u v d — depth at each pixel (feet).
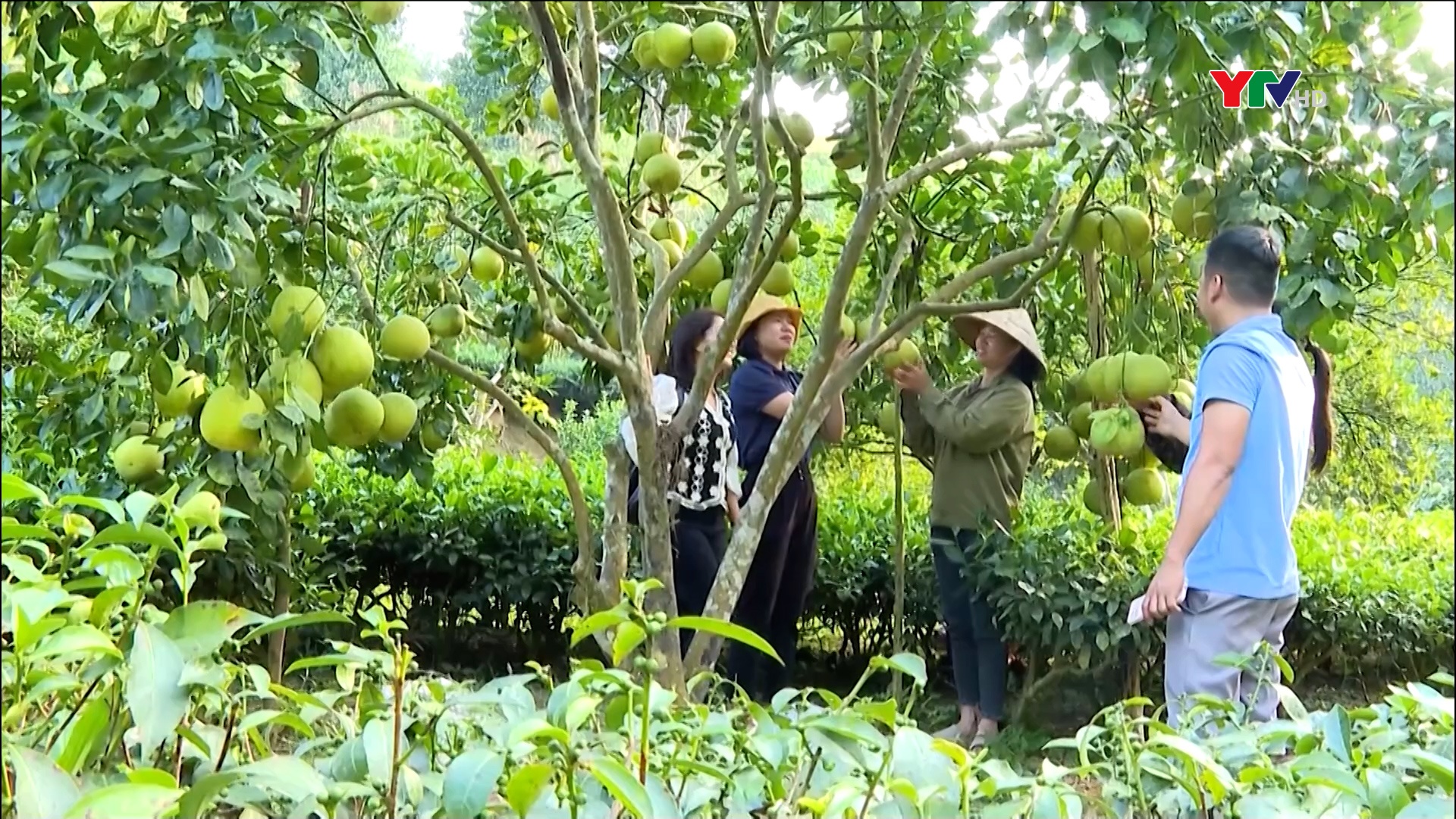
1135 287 11.09
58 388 9.03
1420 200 7.23
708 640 8.58
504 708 4.80
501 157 15.01
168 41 6.02
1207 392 7.86
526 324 9.70
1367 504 19.35
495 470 17.54
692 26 10.23
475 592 16.08
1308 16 7.32
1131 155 8.27
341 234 8.06
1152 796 5.01
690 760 4.70
